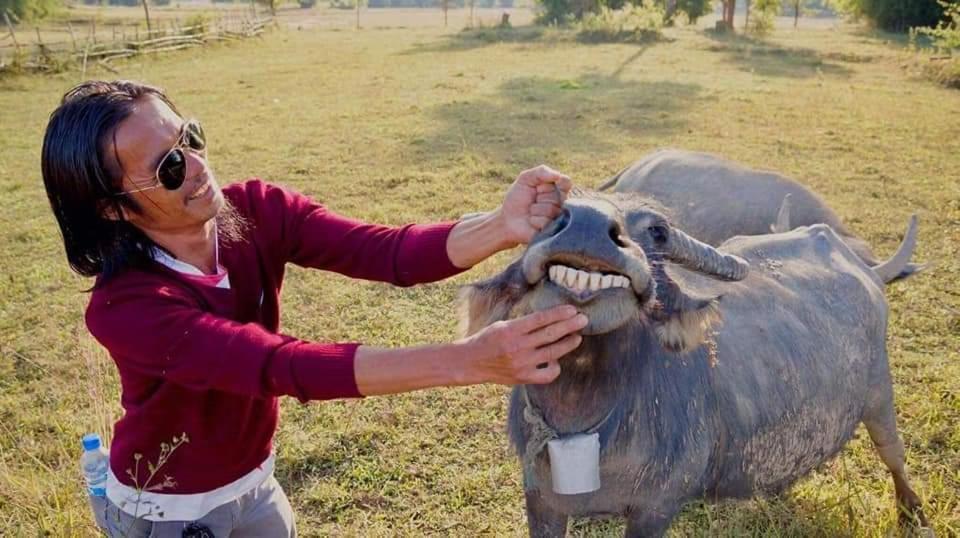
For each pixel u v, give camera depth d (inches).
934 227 302.4
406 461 171.3
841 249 158.7
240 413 91.3
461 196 350.3
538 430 102.2
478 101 593.3
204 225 86.0
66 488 152.7
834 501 147.3
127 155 77.0
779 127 486.3
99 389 172.2
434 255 97.0
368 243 98.4
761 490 137.1
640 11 1161.4
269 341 72.4
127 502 93.0
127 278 80.7
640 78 718.5
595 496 110.0
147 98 80.2
